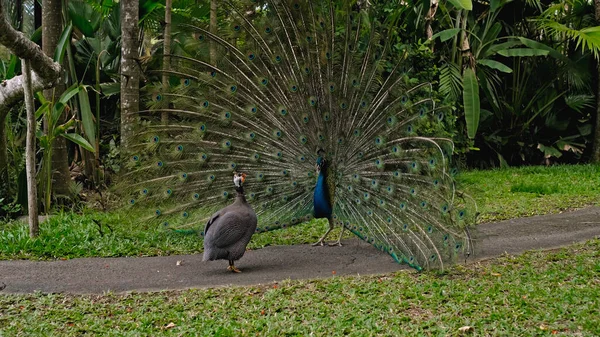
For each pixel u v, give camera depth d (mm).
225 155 8328
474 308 5785
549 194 12836
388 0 14750
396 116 7520
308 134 7906
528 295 6086
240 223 7082
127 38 10844
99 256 8070
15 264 7609
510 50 16266
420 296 6113
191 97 8500
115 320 5695
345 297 6211
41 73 8469
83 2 13531
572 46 17953
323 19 8086
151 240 8688
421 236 6848
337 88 7789
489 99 16938
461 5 13211
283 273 7203
